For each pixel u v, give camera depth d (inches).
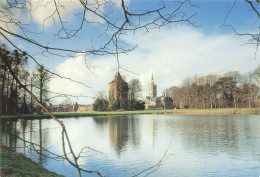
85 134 998.4
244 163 504.1
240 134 947.3
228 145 711.1
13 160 325.4
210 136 906.1
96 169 450.6
